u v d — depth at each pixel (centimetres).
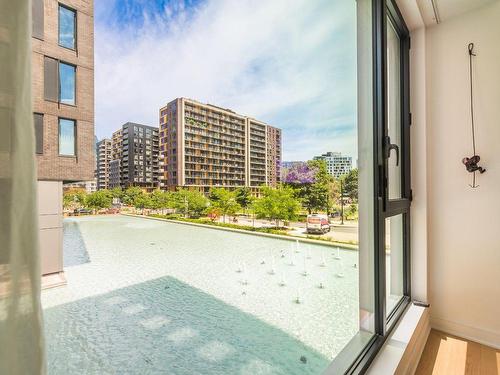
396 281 162
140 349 386
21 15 25
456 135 154
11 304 23
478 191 148
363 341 116
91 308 519
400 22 149
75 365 341
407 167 160
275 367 327
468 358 130
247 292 629
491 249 144
